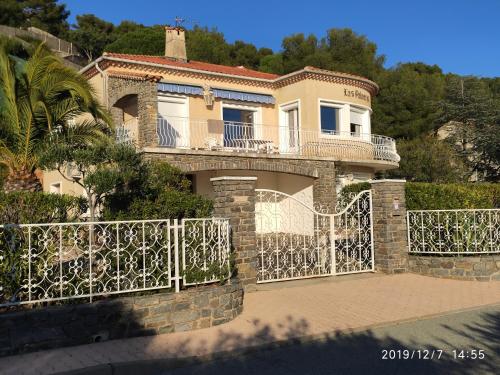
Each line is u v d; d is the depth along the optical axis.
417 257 11.12
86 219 8.34
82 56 49.41
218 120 17.98
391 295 9.03
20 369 5.25
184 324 6.79
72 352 5.80
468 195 12.09
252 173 19.42
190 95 19.17
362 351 6.04
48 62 11.23
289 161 17.95
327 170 18.89
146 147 14.95
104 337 6.24
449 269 10.62
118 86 16.92
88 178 7.79
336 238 10.98
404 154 30.78
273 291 9.34
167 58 21.64
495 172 35.59
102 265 6.53
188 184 12.26
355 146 20.86
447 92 38.56
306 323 7.17
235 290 7.48
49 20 54.19
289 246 10.38
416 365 5.48
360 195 11.35
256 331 6.78
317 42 40.47
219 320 7.12
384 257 11.12
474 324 7.24
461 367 5.38
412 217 11.33
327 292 9.26
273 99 21.36
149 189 9.15
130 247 6.79
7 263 5.95
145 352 5.85
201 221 7.45
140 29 42.81
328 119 21.17
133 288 6.71
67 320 6.02
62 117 12.18
